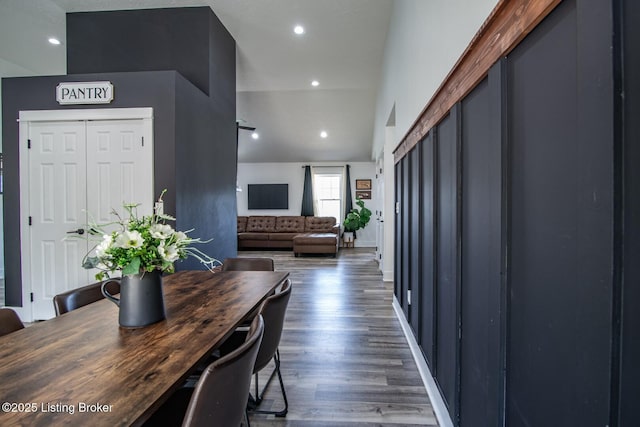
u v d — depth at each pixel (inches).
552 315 30.8
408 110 103.3
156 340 42.8
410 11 98.0
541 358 32.7
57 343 41.9
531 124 34.2
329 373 86.8
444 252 66.8
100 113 116.3
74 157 118.1
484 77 45.2
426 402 74.2
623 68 21.3
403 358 95.4
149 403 29.0
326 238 286.8
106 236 47.2
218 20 147.6
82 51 141.4
